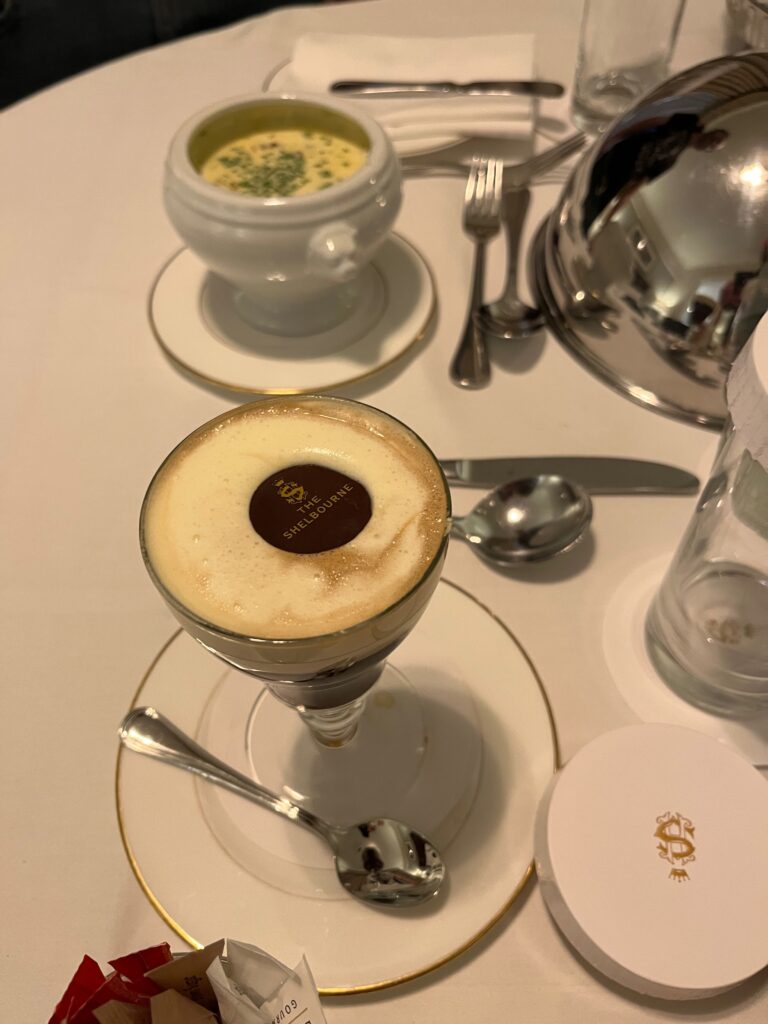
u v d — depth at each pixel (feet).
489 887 1.19
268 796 1.29
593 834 1.16
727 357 1.70
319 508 1.04
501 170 2.25
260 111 2.02
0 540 1.63
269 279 1.79
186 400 1.87
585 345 1.92
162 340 1.94
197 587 0.98
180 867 1.22
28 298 2.08
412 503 1.03
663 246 1.70
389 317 1.98
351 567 0.98
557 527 1.59
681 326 1.72
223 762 1.34
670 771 1.21
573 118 2.50
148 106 2.59
